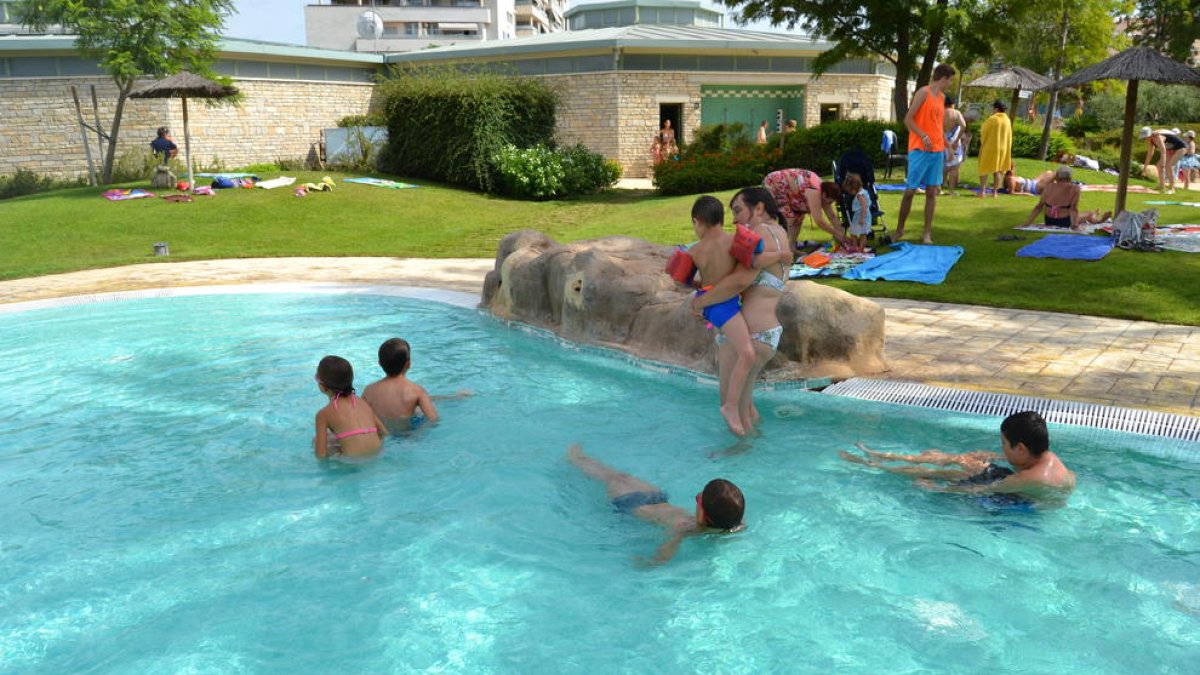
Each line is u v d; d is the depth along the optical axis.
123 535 4.68
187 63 22.52
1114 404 5.99
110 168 22.67
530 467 5.52
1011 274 10.68
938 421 5.96
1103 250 11.59
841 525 4.59
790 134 22.67
